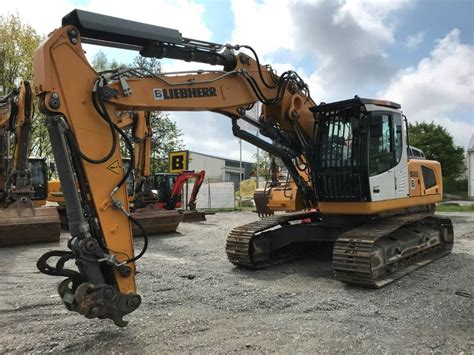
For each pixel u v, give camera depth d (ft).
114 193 15.33
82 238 14.48
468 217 58.44
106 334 15.71
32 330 16.15
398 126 26.30
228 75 21.03
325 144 25.14
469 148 124.26
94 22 15.57
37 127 82.58
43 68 14.52
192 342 15.05
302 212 31.22
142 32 16.93
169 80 18.40
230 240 27.12
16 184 36.32
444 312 18.11
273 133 24.90
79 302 13.65
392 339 15.25
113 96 15.96
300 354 14.10
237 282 23.43
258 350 14.40
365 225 24.97
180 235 44.19
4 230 34.91
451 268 26.63
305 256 30.78
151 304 19.25
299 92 25.72
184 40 18.89
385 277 23.39
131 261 15.31
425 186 29.71
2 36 89.04
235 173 230.07
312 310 18.54
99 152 15.39
